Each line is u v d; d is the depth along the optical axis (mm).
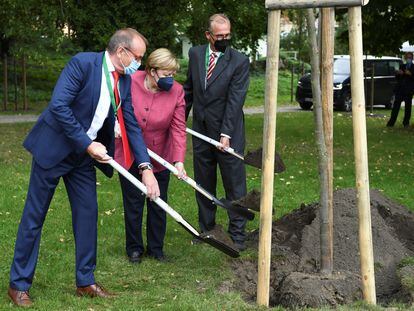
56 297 5164
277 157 5973
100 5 14117
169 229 7324
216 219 7750
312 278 5125
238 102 6453
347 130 17906
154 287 5453
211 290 5363
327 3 4555
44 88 25000
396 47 16719
